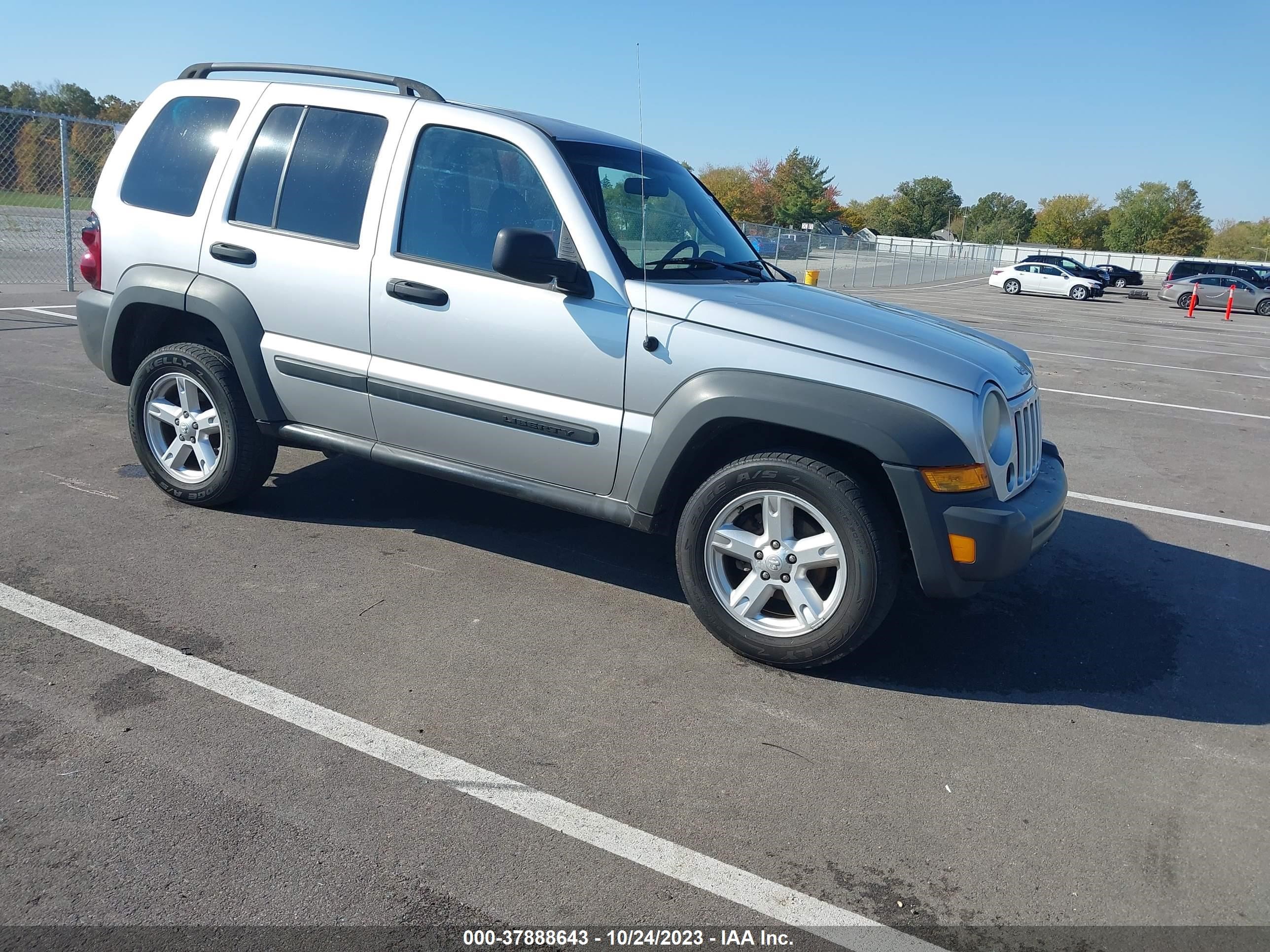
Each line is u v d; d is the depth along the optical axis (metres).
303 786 2.83
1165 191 98.69
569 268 3.74
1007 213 115.94
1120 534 5.85
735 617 3.79
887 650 4.05
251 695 3.30
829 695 3.63
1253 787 3.20
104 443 6.03
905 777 3.11
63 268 15.05
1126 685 3.88
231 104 4.76
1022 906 2.55
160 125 4.95
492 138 4.13
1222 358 16.66
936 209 115.62
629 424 3.82
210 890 2.40
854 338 3.62
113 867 2.45
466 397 4.11
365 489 5.56
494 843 2.64
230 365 4.73
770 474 3.62
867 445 3.44
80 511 4.87
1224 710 3.73
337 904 2.38
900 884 2.61
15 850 2.48
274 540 4.71
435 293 4.11
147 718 3.12
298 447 5.34
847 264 35.41
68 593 3.96
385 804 2.77
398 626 3.91
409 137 4.28
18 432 6.15
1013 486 3.81
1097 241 104.25
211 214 4.67
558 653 3.78
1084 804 3.04
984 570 3.50
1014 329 20.77
